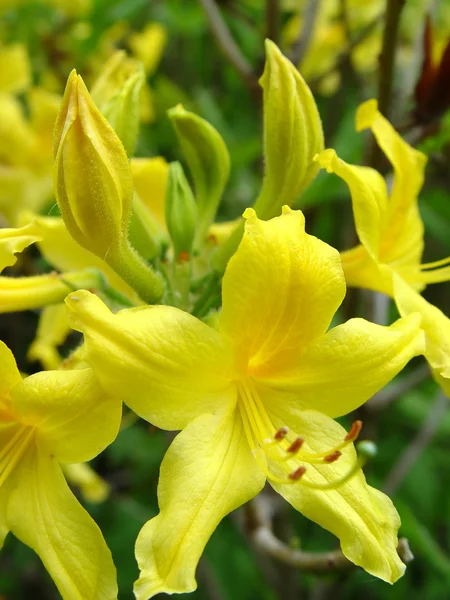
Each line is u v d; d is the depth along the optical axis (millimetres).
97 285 117
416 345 96
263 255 88
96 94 123
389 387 181
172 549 80
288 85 103
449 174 179
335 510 88
